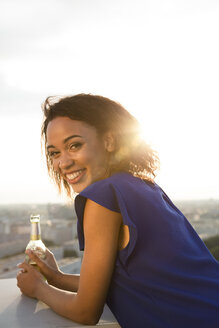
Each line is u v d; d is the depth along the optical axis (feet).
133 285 2.67
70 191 3.65
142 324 2.63
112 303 2.84
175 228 2.79
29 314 3.12
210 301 2.49
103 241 2.62
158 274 2.60
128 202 2.65
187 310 2.48
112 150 3.08
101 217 2.63
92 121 3.00
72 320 2.97
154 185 3.13
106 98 3.18
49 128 3.01
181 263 2.66
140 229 2.63
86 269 2.63
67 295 2.97
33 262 3.70
